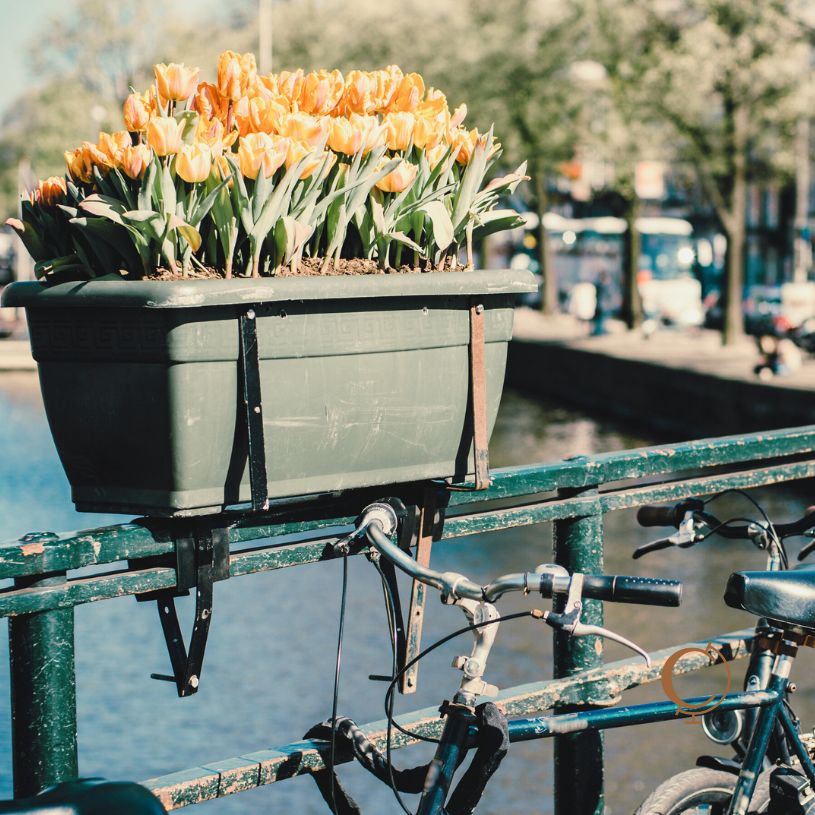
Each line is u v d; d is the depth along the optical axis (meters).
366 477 1.95
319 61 39.66
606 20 27.47
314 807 6.61
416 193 1.99
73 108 53.44
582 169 36.00
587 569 2.48
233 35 45.22
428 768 1.86
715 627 9.08
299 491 1.87
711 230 46.72
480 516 2.28
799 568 2.22
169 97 1.82
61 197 1.86
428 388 1.98
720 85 25.58
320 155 1.84
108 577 1.83
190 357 1.73
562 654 2.45
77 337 1.79
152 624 9.80
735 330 29.61
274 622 9.63
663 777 6.60
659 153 28.36
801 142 28.19
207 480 1.79
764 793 2.37
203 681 8.33
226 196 1.79
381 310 1.90
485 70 33.41
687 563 11.09
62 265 1.84
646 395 25.48
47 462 18.73
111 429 1.79
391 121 1.96
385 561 2.08
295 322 1.81
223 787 1.93
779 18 24.66
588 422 25.19
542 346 32.69
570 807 2.44
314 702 7.93
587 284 43.78
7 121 63.56
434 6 37.31
